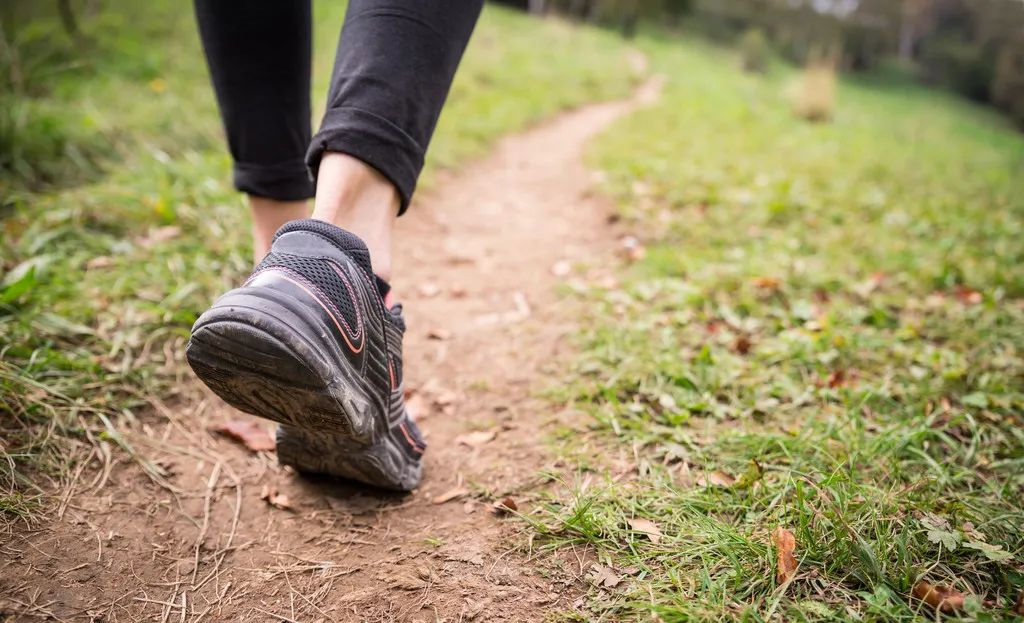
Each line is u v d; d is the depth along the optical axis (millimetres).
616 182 4230
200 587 1227
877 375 1965
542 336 2252
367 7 1189
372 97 1152
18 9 4887
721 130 7270
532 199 4199
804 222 3557
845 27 37125
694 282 2623
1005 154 9578
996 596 1105
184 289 2117
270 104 1513
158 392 1762
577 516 1318
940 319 2363
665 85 13336
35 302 1923
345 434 1201
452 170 4621
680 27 32938
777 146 6426
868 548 1135
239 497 1477
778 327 2270
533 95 8352
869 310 2416
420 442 1514
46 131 3150
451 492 1499
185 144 3738
